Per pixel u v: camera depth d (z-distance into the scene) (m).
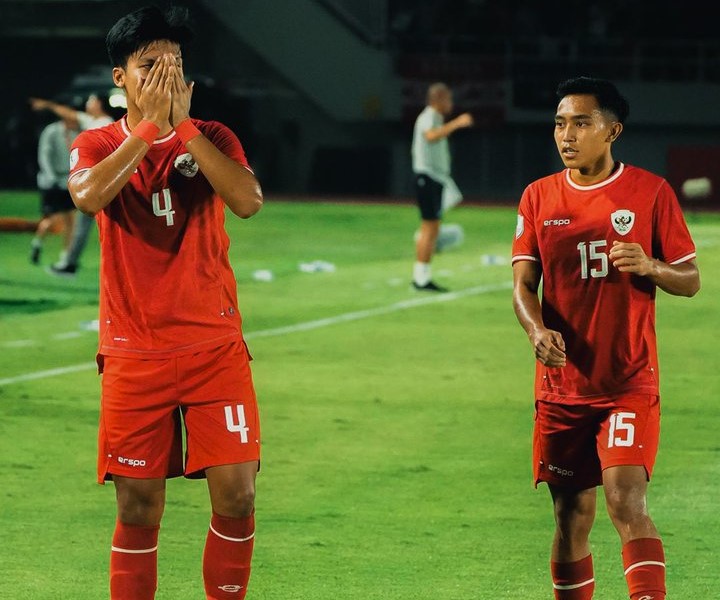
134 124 11.88
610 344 12.17
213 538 11.94
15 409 24.34
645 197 12.22
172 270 11.67
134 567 11.93
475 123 91.56
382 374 28.16
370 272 47.03
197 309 11.73
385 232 63.59
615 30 94.12
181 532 16.89
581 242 12.21
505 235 62.66
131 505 11.90
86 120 45.31
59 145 45.09
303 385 26.86
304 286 43.00
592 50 92.44
